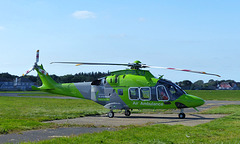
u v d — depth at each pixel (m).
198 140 9.80
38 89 24.72
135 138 10.23
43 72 24.66
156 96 19.98
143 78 20.66
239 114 19.38
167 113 23.50
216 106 30.34
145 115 21.97
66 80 136.75
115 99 21.14
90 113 22.73
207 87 184.88
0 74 162.50
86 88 22.75
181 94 19.73
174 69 18.50
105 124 15.54
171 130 12.09
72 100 46.16
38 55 25.14
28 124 14.37
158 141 9.53
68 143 9.23
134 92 20.55
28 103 35.66
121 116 21.30
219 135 10.85
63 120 18.06
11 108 27.00
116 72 21.86
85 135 10.78
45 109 26.55
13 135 11.50
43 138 10.88
